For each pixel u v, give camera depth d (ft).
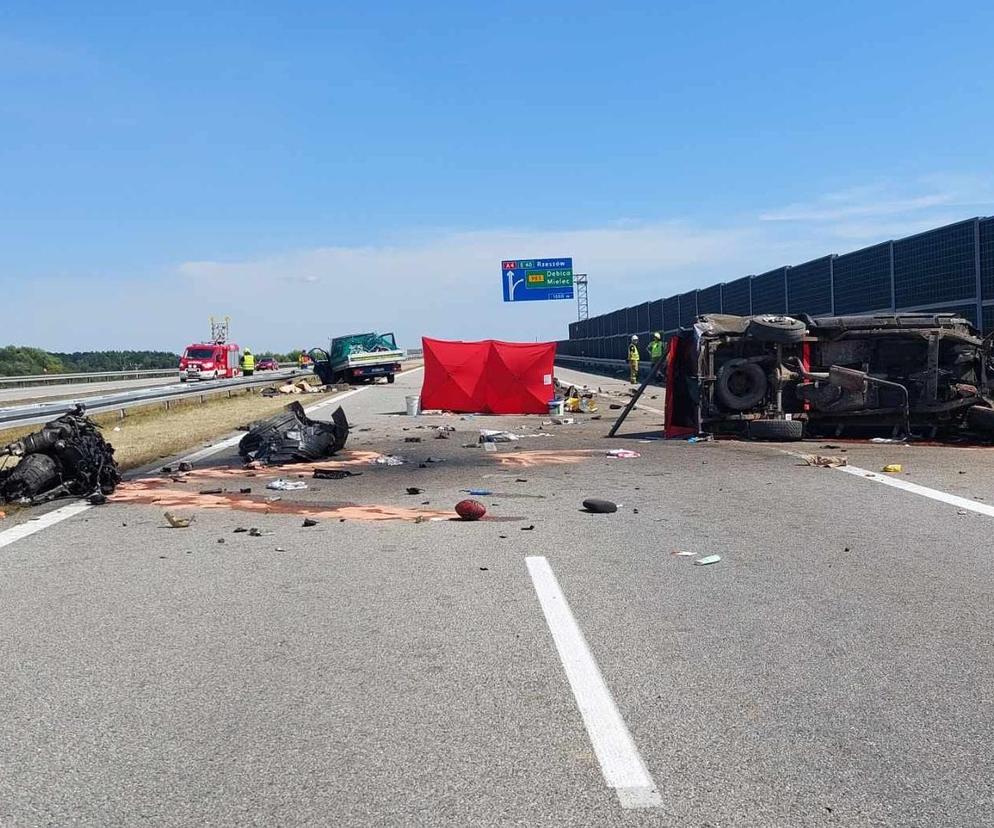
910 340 56.39
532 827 11.64
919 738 14.16
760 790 12.54
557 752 13.78
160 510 35.99
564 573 24.94
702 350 58.23
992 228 66.28
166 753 13.97
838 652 18.16
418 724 14.90
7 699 16.29
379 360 158.20
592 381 159.22
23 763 13.73
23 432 71.72
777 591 22.79
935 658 17.76
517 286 220.64
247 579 24.76
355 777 13.08
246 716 15.34
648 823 11.69
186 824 11.85
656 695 15.99
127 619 21.13
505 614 21.04
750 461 48.44
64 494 38.50
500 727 14.73
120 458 52.29
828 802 12.19
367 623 20.52
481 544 28.99
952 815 11.85
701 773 13.06
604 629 19.83
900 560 25.93
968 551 26.91
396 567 25.94
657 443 58.34
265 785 12.87
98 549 28.91
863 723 14.74
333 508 36.14
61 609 22.07
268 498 38.60
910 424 56.49
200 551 28.43
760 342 58.29
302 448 50.49
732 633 19.44
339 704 15.80
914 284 78.59
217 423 78.59
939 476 41.86
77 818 12.05
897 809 12.01
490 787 12.71
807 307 104.53
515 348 87.20
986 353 55.21
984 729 14.48
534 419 81.41
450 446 58.90
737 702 15.64
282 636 19.69
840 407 56.59
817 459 46.80
